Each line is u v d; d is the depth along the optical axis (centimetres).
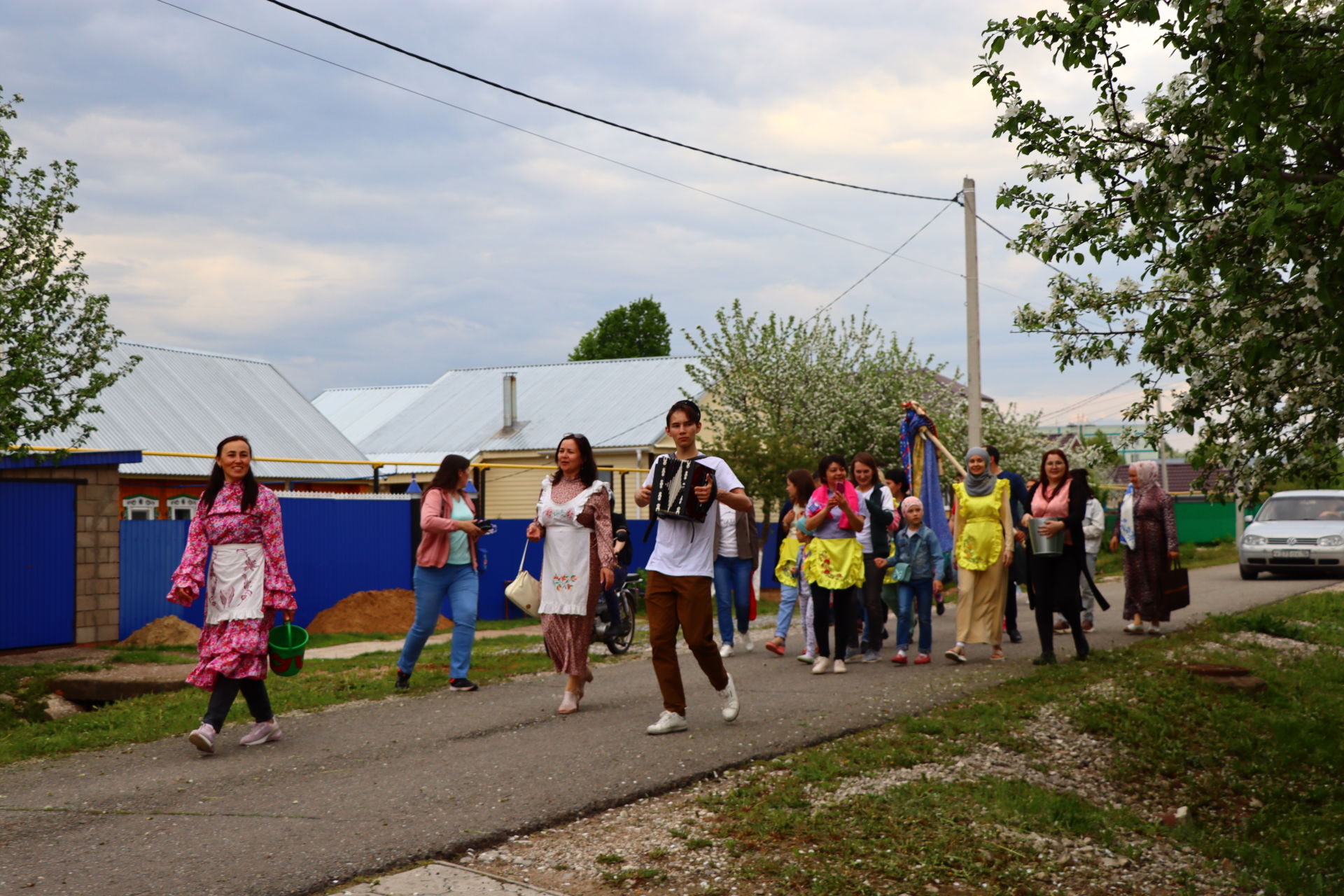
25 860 439
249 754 644
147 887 406
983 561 974
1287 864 541
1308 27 487
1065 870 475
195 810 512
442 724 726
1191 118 549
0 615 1375
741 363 2947
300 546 1631
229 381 2797
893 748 636
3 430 1230
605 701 809
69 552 1445
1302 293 532
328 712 789
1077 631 959
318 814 501
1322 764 741
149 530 1529
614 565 763
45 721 1009
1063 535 935
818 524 908
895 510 1014
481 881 420
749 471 2388
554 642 764
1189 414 691
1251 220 541
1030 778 621
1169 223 572
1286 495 2167
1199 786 679
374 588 1719
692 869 438
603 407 3425
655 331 5709
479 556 1048
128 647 1442
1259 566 1994
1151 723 765
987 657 1031
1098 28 550
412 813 500
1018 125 631
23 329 1286
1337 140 504
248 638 652
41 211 1300
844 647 927
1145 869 502
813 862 446
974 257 1944
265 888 405
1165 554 1145
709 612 680
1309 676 974
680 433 684
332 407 4091
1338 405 650
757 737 655
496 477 3347
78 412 1320
